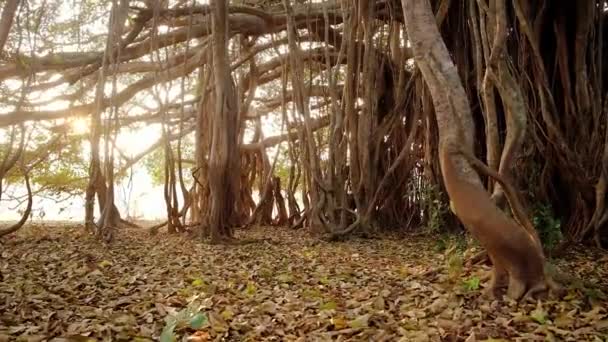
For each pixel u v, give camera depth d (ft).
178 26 40.32
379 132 40.40
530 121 30.45
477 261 20.31
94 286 17.74
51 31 40.86
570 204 32.58
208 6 36.68
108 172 34.86
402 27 41.93
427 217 42.91
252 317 13.50
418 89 40.47
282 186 64.85
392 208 44.86
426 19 16.15
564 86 32.65
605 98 32.83
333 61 43.68
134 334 11.42
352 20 36.94
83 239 33.96
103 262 23.02
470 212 14.88
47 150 51.47
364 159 37.83
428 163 40.40
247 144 61.00
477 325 12.39
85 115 46.16
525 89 30.83
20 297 15.07
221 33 34.63
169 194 39.52
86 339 10.60
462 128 15.17
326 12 37.42
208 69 38.37
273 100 58.85
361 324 12.29
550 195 32.76
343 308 14.69
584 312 13.60
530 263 14.71
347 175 39.88
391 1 39.04
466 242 26.48
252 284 17.92
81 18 42.55
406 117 43.60
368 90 37.29
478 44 25.80
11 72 37.76
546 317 12.98
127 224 47.21
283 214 58.03
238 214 53.16
